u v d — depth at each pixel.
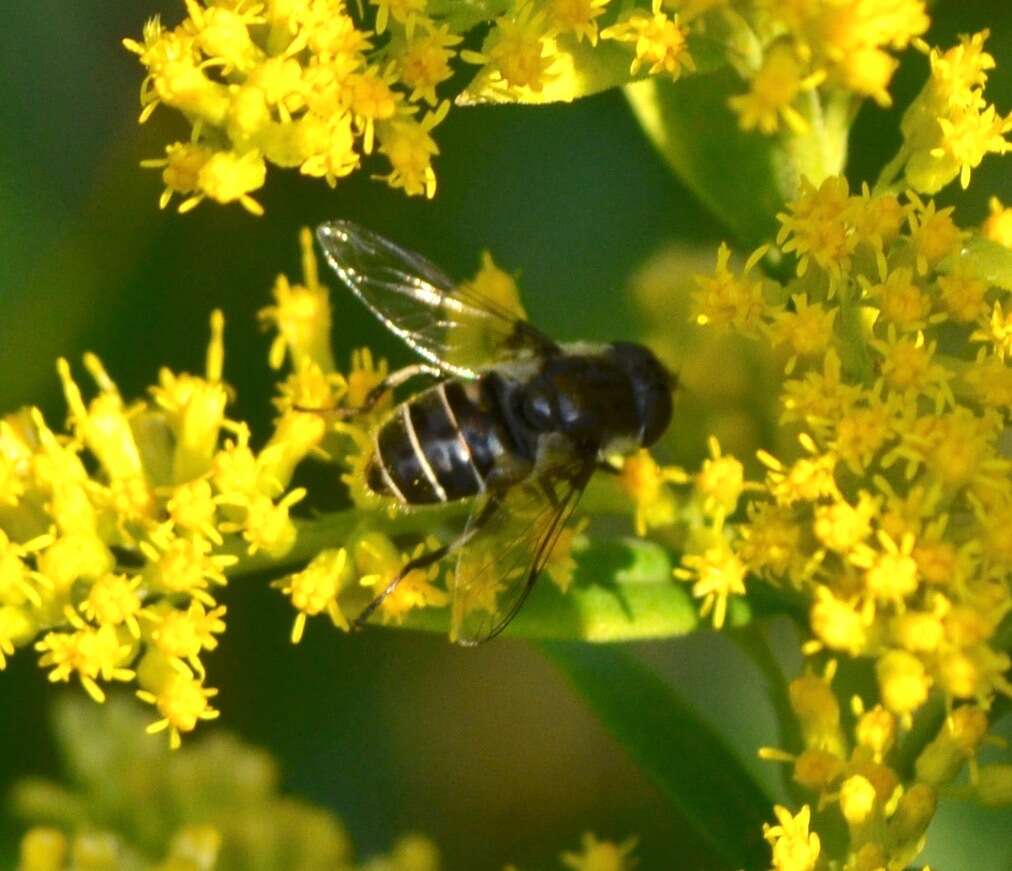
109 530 0.18
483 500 0.18
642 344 0.19
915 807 0.17
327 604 0.18
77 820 0.19
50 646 0.18
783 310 0.18
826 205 0.18
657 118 0.18
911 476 0.17
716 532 0.18
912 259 0.18
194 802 0.19
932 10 0.19
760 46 0.17
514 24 0.18
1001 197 0.19
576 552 0.18
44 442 0.18
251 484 0.18
